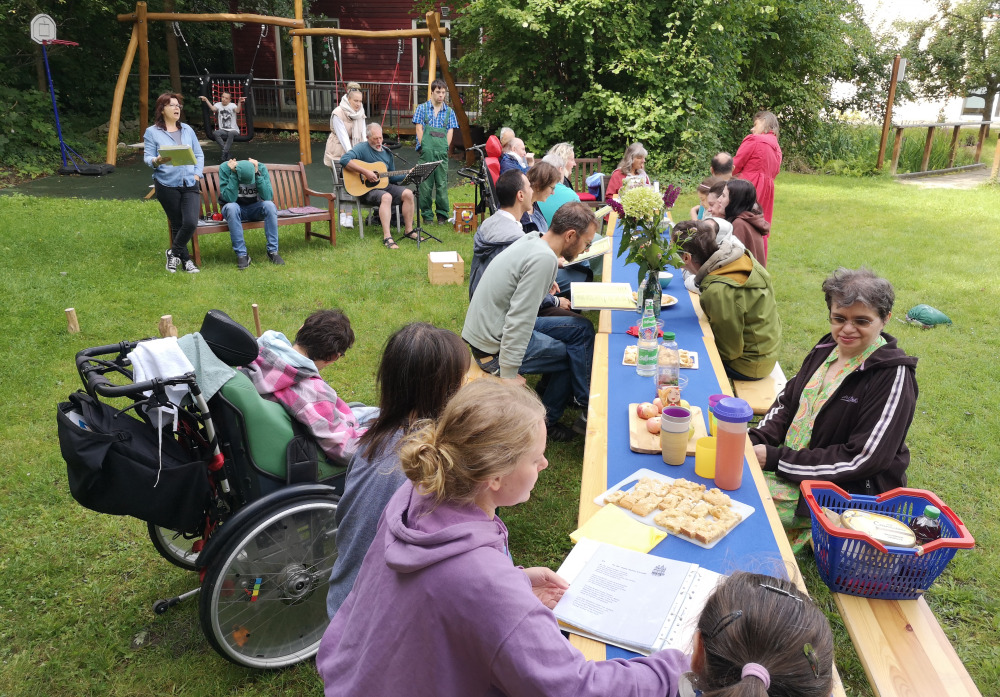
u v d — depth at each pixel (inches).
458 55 765.9
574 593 71.4
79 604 116.1
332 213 316.5
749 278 149.9
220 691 100.7
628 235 147.3
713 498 86.7
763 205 285.3
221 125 554.9
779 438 119.3
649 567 74.6
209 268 282.7
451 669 49.3
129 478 86.8
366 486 71.7
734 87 520.4
